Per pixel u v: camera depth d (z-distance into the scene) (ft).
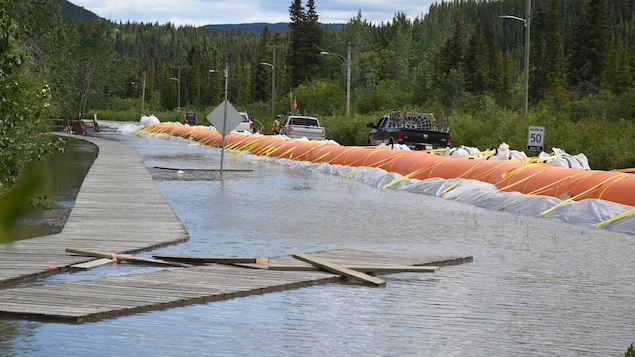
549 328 28.12
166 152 155.63
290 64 481.87
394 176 88.63
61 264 37.58
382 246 46.68
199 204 67.46
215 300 31.81
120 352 24.02
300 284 34.88
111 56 458.91
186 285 33.60
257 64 527.40
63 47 194.29
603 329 28.09
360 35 505.66
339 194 78.54
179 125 258.37
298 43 478.59
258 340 25.84
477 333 27.27
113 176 91.09
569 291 34.55
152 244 44.32
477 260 42.45
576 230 55.36
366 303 31.68
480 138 148.15
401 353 24.63
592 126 130.82
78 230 49.37
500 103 332.80
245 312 29.81
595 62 321.52
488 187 74.54
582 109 195.62
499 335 27.04
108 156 130.52
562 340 26.53
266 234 50.72
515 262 41.91
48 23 182.91
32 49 177.17
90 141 196.34
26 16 173.58
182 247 45.01
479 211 66.13
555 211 61.98
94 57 440.45
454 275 38.04
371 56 492.54
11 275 34.60
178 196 73.87
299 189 83.05
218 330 27.02
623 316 30.14
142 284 33.65
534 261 42.29
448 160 86.38
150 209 60.80
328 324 28.17
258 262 39.45
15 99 51.21
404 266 38.96
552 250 46.16
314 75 480.23
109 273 36.94
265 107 384.88
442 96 318.65
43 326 27.02
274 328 27.48
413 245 47.26
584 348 25.59
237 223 55.83
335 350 24.85
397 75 429.38
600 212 58.85
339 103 337.93
